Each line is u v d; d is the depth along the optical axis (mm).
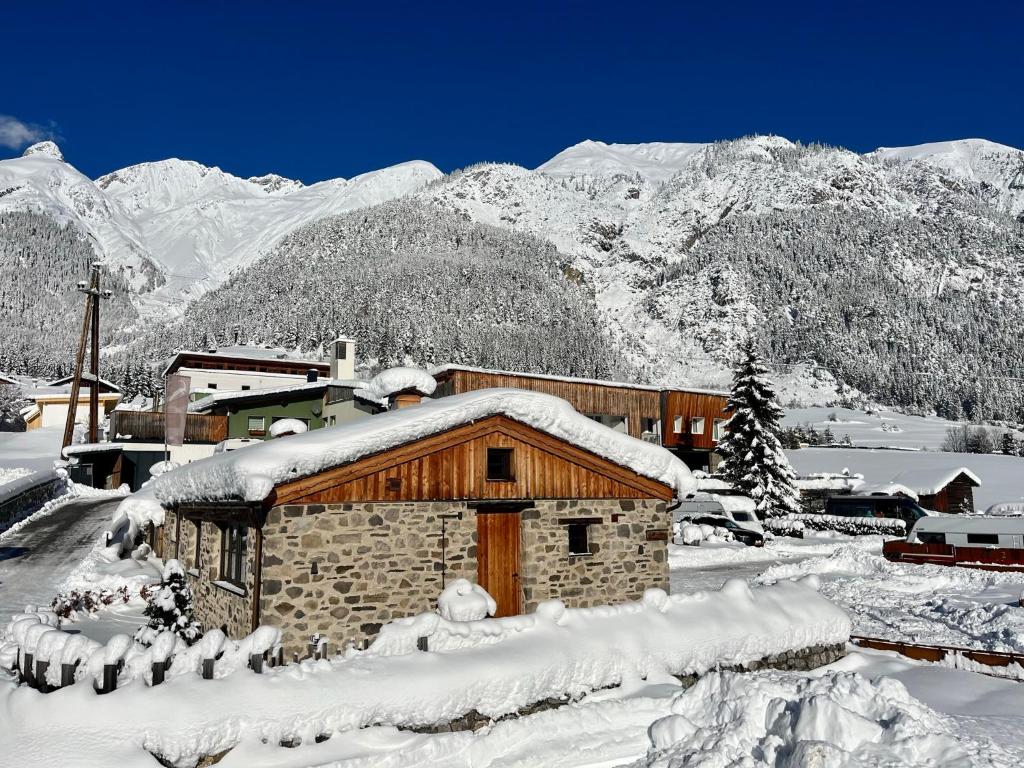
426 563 12695
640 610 13141
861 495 46844
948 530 28453
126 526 23641
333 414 43531
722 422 50250
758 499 42750
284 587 11398
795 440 83938
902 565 26828
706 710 9969
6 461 50219
